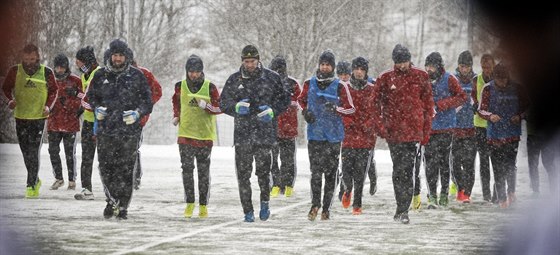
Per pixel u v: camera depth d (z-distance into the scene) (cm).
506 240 2888
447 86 3834
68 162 4375
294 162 4322
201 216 3441
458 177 4116
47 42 10994
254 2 11162
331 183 3372
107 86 3269
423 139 3319
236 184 4894
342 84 3331
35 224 3162
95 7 11406
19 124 4003
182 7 12119
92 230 3031
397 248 2698
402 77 3284
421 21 13050
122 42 3262
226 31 11531
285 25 11038
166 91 11812
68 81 4306
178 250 2619
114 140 3275
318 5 10962
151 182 4972
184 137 3388
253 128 3247
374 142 3597
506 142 3888
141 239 2833
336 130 3338
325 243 2786
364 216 3528
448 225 3256
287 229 3106
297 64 10975
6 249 2625
